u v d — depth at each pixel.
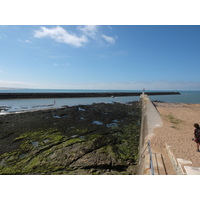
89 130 12.73
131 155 8.31
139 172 6.03
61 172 6.66
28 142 9.87
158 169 5.07
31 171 6.77
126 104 35.06
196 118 15.96
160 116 15.84
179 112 20.58
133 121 17.05
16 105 29.50
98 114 20.39
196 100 50.41
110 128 13.66
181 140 8.09
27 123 14.68
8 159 7.81
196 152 6.35
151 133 9.41
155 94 89.12
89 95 61.62
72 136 11.14
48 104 31.92
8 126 13.57
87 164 7.16
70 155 7.97
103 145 9.47
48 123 14.79
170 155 5.87
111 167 7.09
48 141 10.04
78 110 23.27
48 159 7.68
